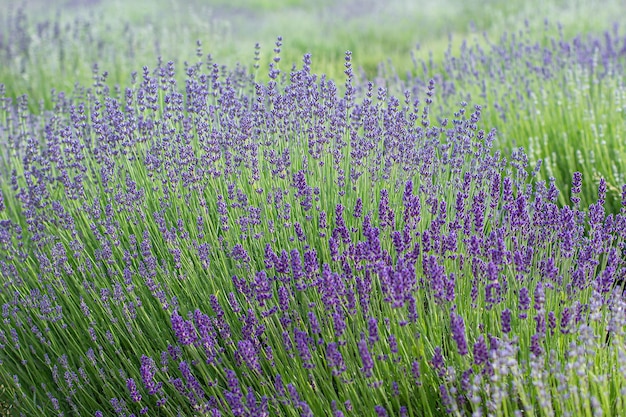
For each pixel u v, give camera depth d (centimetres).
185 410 130
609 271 123
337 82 241
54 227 153
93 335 131
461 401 117
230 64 267
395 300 118
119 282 138
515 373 113
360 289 123
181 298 139
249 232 141
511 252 130
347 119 158
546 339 122
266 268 137
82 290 138
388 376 121
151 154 155
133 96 174
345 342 120
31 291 137
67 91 269
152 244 148
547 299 127
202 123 153
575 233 137
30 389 136
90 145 163
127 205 146
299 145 156
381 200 135
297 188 144
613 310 119
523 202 133
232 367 127
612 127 186
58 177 156
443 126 161
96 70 183
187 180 148
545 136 184
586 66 217
